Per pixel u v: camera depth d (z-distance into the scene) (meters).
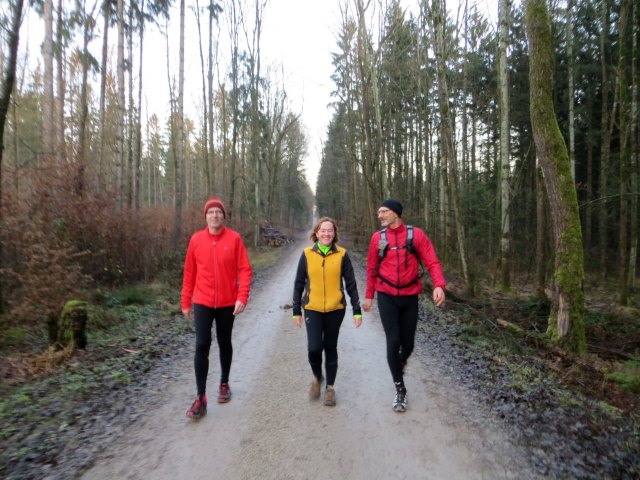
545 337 6.90
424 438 3.42
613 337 8.16
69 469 2.96
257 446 3.30
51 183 8.17
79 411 3.92
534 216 20.25
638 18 11.30
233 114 24.52
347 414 3.90
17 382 4.80
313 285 4.09
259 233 30.53
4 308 6.94
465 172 21.28
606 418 3.85
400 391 3.99
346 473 2.92
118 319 8.04
